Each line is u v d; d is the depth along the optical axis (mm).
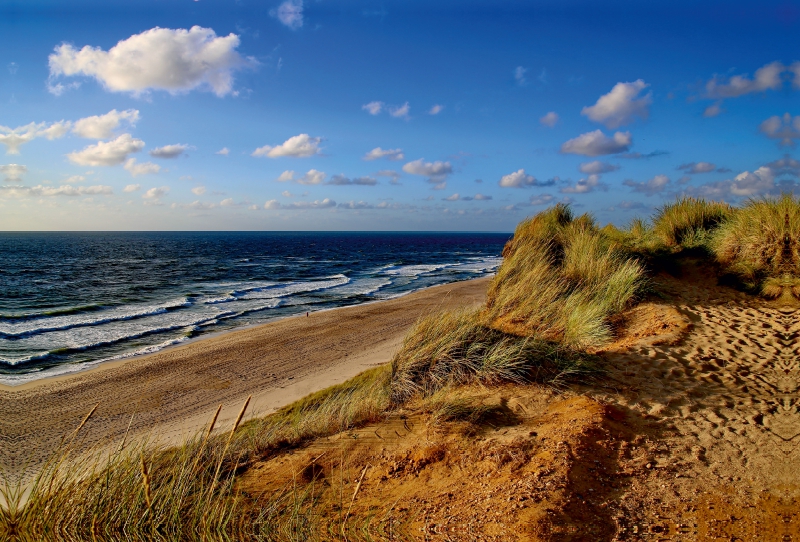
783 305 6973
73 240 152250
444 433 4668
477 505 3291
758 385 4836
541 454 3852
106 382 13797
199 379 13906
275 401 11555
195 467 3584
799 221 7711
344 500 3740
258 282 41000
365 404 5809
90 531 2768
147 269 53000
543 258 9953
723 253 8789
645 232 11672
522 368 5898
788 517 2820
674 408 4590
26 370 15289
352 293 33250
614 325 7332
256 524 3236
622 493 3270
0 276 43781
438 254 88250
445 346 6504
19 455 9094
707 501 3090
